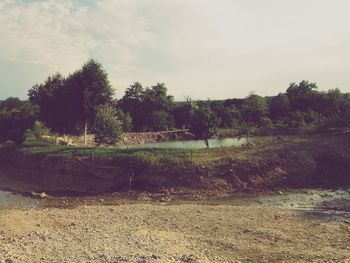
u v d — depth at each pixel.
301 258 15.96
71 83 53.97
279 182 33.03
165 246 17.39
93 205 29.89
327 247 17.34
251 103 75.00
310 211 24.39
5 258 16.06
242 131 58.69
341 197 28.30
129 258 15.52
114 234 19.58
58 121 56.62
